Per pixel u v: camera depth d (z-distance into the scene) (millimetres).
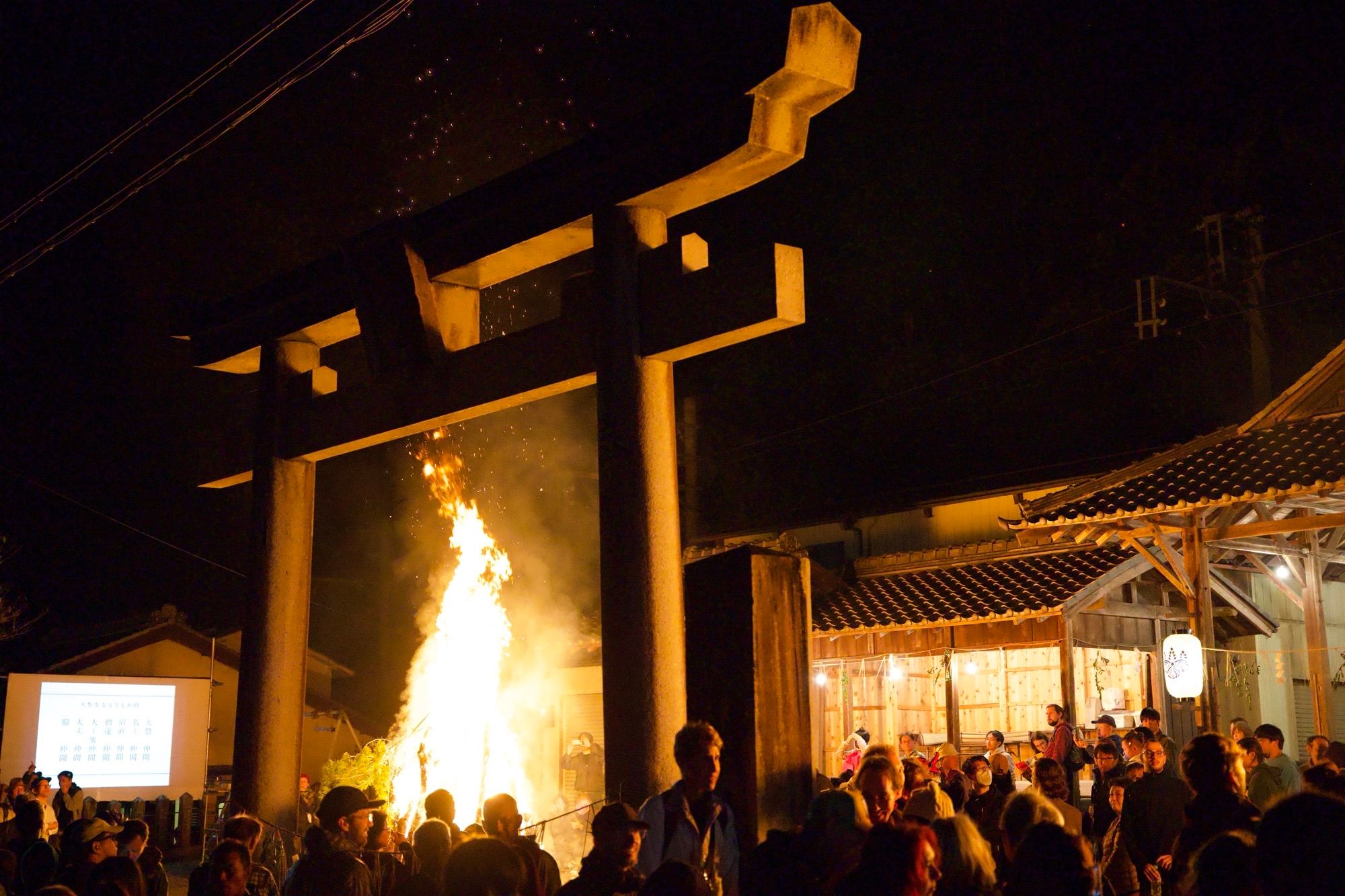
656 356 6973
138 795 21828
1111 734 11359
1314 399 12695
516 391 7766
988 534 19859
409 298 8430
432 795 6379
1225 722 14531
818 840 4426
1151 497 12133
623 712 6480
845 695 17812
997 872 6688
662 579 6676
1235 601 14516
